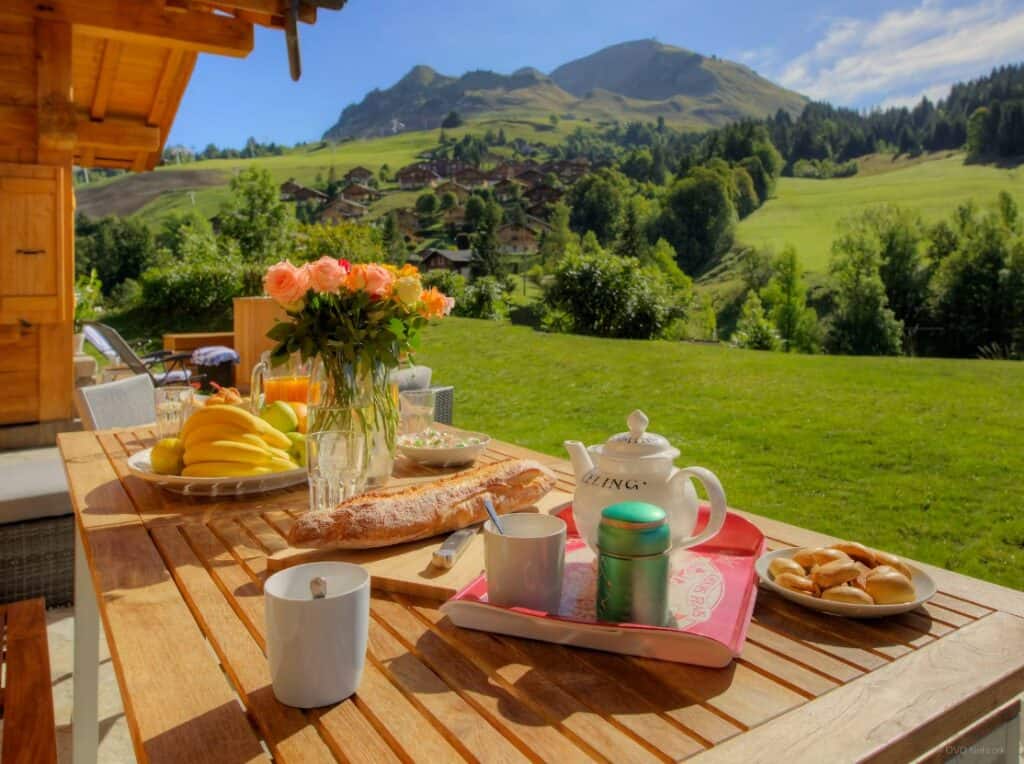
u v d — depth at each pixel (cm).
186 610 89
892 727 64
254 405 168
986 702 71
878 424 653
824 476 496
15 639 143
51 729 113
